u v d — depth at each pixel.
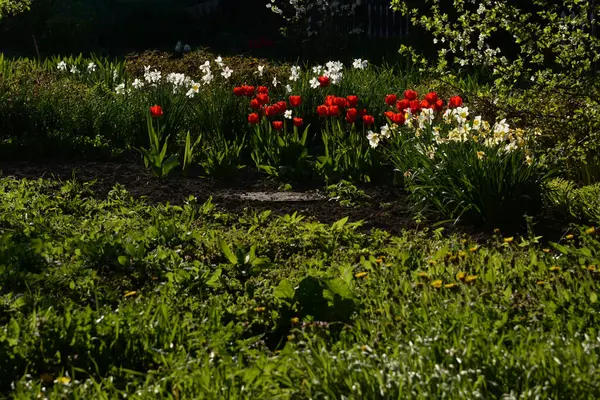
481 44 8.32
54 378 4.36
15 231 6.86
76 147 10.34
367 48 20.00
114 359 4.55
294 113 11.08
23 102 10.93
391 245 6.90
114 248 6.48
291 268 6.29
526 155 7.83
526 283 5.37
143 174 9.59
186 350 4.61
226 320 5.24
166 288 5.63
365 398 3.69
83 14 23.31
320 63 19.23
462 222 7.64
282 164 9.66
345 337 4.60
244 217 7.92
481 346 4.13
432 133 8.62
